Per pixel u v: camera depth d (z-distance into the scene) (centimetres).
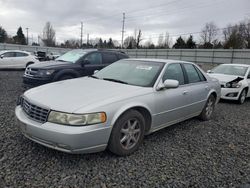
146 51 4550
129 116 353
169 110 431
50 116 310
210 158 374
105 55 885
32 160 327
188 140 445
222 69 979
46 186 273
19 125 345
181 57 3984
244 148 425
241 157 386
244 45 5788
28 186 271
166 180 302
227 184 304
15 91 820
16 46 4147
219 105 811
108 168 321
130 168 325
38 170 304
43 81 733
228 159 375
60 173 301
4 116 510
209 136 475
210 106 586
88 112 306
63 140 297
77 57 830
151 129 405
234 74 926
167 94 423
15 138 395
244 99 889
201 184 299
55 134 298
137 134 377
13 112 544
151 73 437
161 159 358
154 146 405
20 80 1116
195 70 543
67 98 336
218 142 445
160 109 409
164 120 429
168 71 454
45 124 308
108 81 431
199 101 524
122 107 342
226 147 424
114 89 379
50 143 307
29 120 327
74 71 786
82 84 411
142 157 361
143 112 388
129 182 293
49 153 349
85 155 352
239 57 3206
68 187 274
